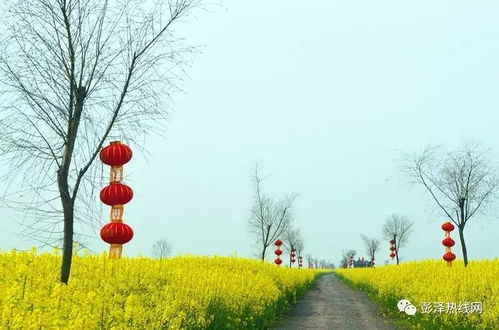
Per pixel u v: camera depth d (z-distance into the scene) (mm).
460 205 25266
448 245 27156
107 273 11039
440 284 17109
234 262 24578
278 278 23391
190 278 12945
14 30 6629
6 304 5113
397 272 26156
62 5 6719
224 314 11875
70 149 6730
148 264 14750
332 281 45969
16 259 9039
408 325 15477
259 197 38031
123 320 7535
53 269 9766
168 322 8781
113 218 9719
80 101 6832
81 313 5773
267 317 15109
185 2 7371
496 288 15055
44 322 4977
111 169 7969
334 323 16094
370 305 22375
